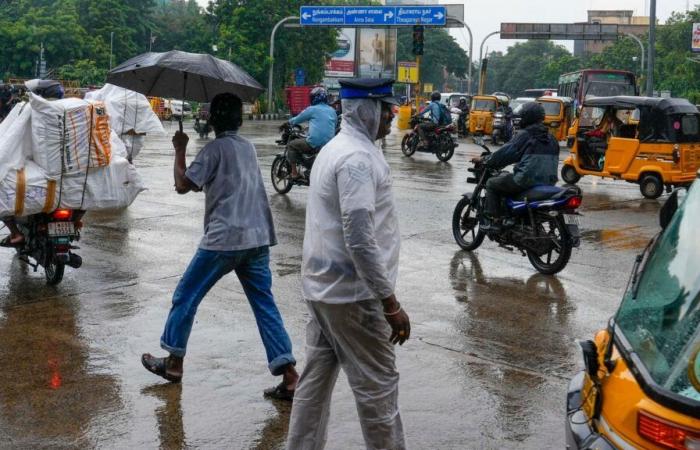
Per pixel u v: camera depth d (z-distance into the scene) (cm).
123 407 509
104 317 689
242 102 544
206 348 618
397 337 378
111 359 593
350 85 383
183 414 502
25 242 794
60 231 753
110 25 7669
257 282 534
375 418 394
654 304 328
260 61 5003
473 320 710
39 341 627
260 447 462
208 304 730
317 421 409
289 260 912
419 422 498
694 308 301
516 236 900
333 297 384
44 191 729
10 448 450
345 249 382
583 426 331
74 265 766
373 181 376
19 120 722
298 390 411
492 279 859
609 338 346
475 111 3559
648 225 1247
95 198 754
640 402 282
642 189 1580
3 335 639
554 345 648
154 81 584
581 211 1386
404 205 1329
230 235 520
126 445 459
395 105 394
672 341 296
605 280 870
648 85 3550
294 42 5262
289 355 526
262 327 529
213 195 524
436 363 599
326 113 1330
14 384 541
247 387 547
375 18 4475
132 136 1265
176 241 997
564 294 808
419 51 3616
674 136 1549
